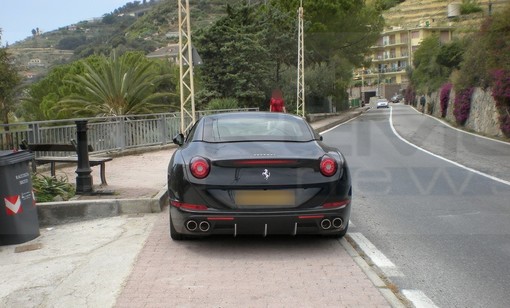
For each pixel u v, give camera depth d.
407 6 126.50
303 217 5.45
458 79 33.28
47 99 29.67
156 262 5.36
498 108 23.11
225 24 32.62
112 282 4.80
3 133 10.54
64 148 8.93
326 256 5.57
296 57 39.12
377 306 4.20
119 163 12.94
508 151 17.75
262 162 5.44
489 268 5.31
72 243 6.11
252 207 5.43
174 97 27.70
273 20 38.06
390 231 6.78
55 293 4.58
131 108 20.62
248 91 31.98
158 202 7.55
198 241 6.14
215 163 5.48
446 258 5.63
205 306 4.23
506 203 8.62
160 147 15.95
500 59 22.52
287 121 6.68
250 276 4.93
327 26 44.53
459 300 4.47
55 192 7.82
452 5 106.75
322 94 46.47
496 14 23.09
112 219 7.21
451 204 8.56
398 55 114.62
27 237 6.18
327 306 4.21
